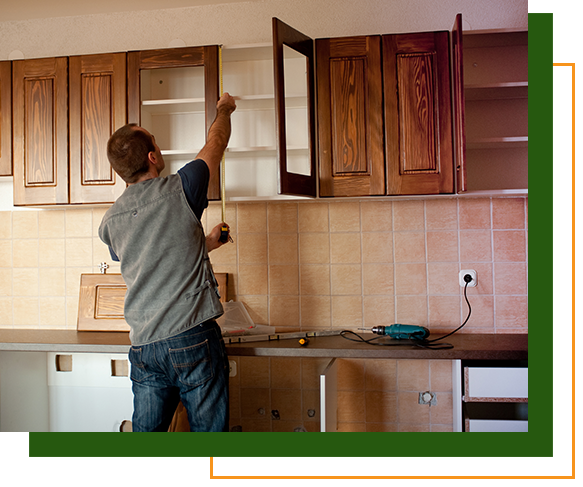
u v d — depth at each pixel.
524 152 2.22
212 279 1.58
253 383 2.39
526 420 1.80
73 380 2.23
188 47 2.13
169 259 1.50
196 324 1.50
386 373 2.29
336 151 2.05
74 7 2.43
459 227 2.25
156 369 1.52
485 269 2.24
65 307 2.48
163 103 2.17
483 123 2.26
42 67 2.21
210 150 1.68
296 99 2.19
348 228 2.31
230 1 2.41
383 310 2.29
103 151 2.17
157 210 1.51
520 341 1.99
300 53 2.03
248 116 2.38
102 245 2.47
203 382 1.50
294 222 2.35
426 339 2.07
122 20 2.49
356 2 2.34
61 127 2.19
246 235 2.37
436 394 2.27
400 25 2.32
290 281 2.35
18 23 2.55
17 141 2.22
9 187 2.54
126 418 2.18
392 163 2.02
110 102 2.17
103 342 2.02
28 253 2.52
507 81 2.24
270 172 2.37
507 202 2.23
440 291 2.26
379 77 2.03
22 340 2.08
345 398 2.32
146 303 1.52
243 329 2.09
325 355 1.83
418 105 2.01
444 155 2.00
